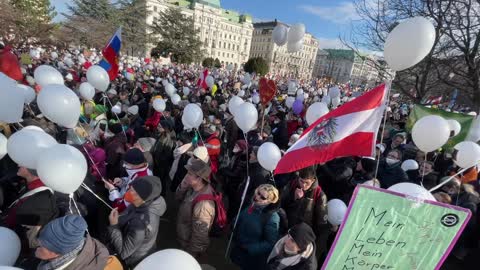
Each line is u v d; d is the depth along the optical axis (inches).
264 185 124.9
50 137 116.3
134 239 102.3
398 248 82.7
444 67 387.5
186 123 210.8
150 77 705.0
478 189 205.2
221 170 205.6
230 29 3944.4
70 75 432.1
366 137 111.6
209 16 3681.1
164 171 217.6
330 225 136.4
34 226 97.1
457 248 171.2
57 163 96.0
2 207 128.3
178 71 1154.7
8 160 152.3
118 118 274.5
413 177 210.7
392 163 201.9
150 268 62.2
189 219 125.2
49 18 1261.1
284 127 298.2
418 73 390.9
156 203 110.5
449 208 78.9
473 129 244.2
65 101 134.9
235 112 195.9
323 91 781.3
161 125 224.7
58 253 75.7
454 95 585.6
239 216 130.2
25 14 803.4
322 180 205.0
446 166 243.6
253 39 4355.3
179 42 2117.4
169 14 2167.8
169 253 65.1
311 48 3846.0
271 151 155.1
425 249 82.0
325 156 117.6
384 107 110.2
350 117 116.3
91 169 166.2
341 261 84.7
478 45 333.1
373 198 80.0
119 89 474.6
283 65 3159.5
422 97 386.6
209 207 121.2
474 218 165.9
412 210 80.0
